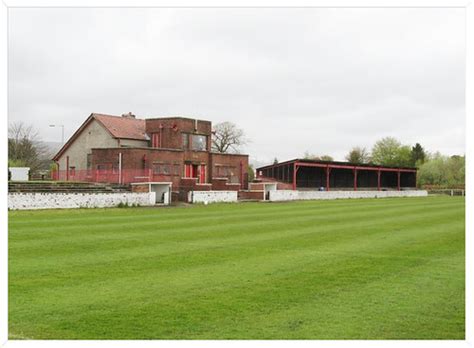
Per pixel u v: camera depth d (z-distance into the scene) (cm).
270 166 6372
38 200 3039
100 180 4300
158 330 810
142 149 4375
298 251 1521
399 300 977
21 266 1266
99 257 1395
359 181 7388
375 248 1586
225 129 8994
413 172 8075
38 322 843
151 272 1208
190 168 4912
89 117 5188
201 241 1714
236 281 1122
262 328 820
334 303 955
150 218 2559
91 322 845
